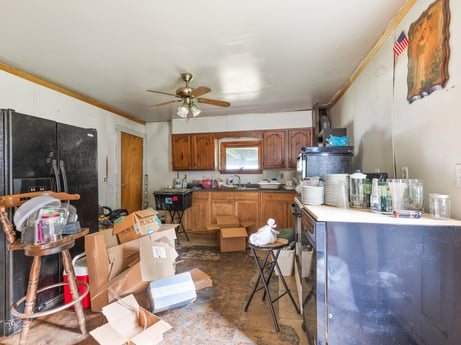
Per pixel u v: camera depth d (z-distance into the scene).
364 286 1.20
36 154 1.93
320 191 1.68
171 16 1.65
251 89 3.16
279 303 2.08
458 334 1.10
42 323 1.84
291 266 2.63
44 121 2.01
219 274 2.70
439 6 1.27
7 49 2.08
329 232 1.23
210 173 4.89
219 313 1.94
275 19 1.70
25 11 1.58
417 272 1.14
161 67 2.46
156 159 5.12
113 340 1.38
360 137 2.54
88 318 1.87
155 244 2.05
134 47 2.07
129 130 4.52
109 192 3.94
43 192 1.74
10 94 2.41
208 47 2.08
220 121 4.63
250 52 2.17
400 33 1.69
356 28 1.82
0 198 1.54
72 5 1.52
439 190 1.31
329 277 1.23
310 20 1.71
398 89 1.74
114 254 2.05
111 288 1.84
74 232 1.77
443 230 1.12
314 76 2.74
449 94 1.23
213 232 4.24
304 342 1.60
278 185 4.21
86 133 2.49
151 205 5.11
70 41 1.96
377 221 1.18
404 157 1.66
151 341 1.35
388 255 1.17
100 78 2.74
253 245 1.88
